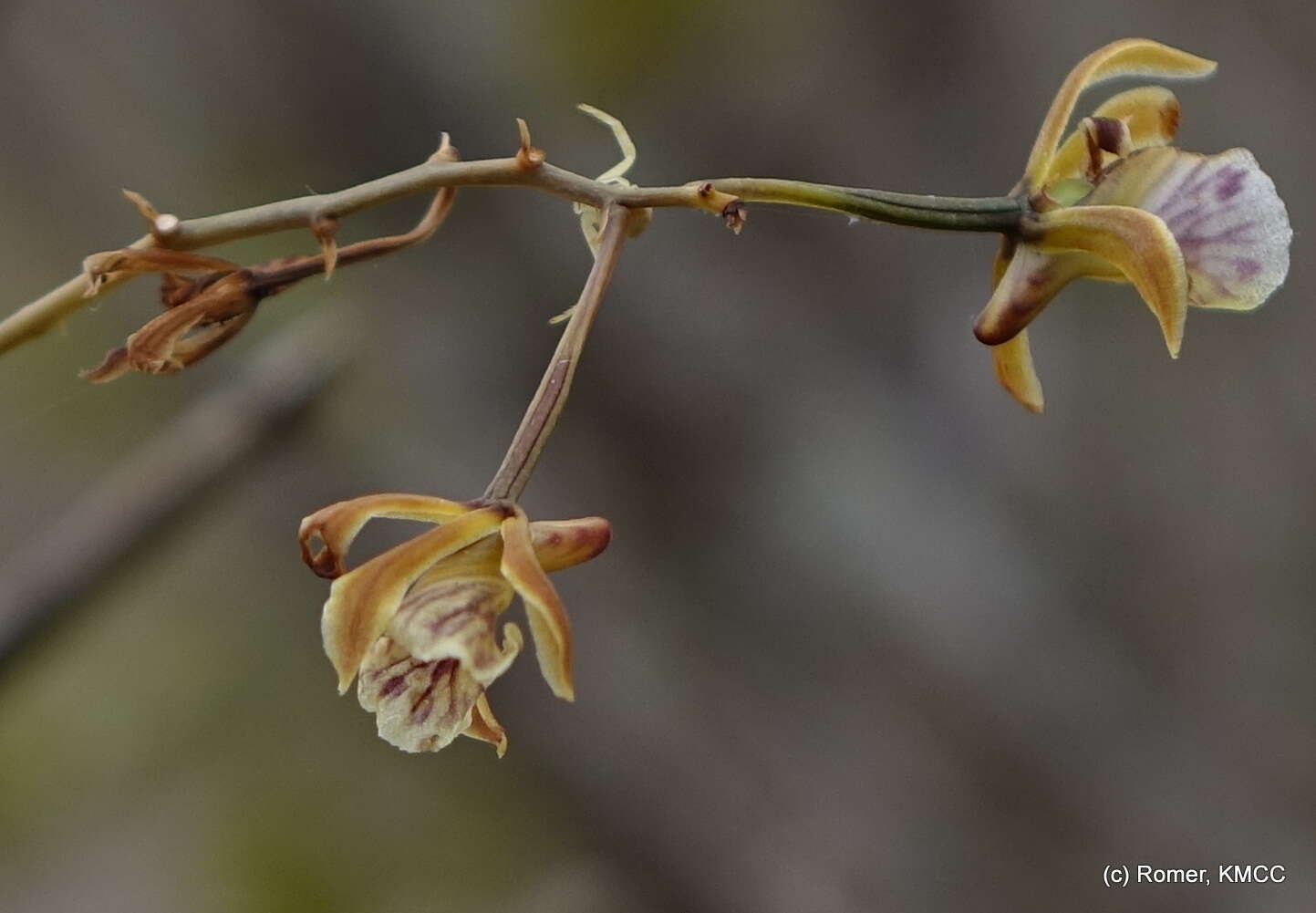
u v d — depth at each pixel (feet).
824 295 1.99
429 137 1.93
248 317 1.57
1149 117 1.57
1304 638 1.98
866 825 2.01
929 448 1.99
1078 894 1.98
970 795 2.00
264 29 1.94
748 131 1.97
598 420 1.97
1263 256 1.55
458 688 1.51
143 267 1.56
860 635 1.98
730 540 1.98
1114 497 2.01
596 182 1.55
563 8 1.89
